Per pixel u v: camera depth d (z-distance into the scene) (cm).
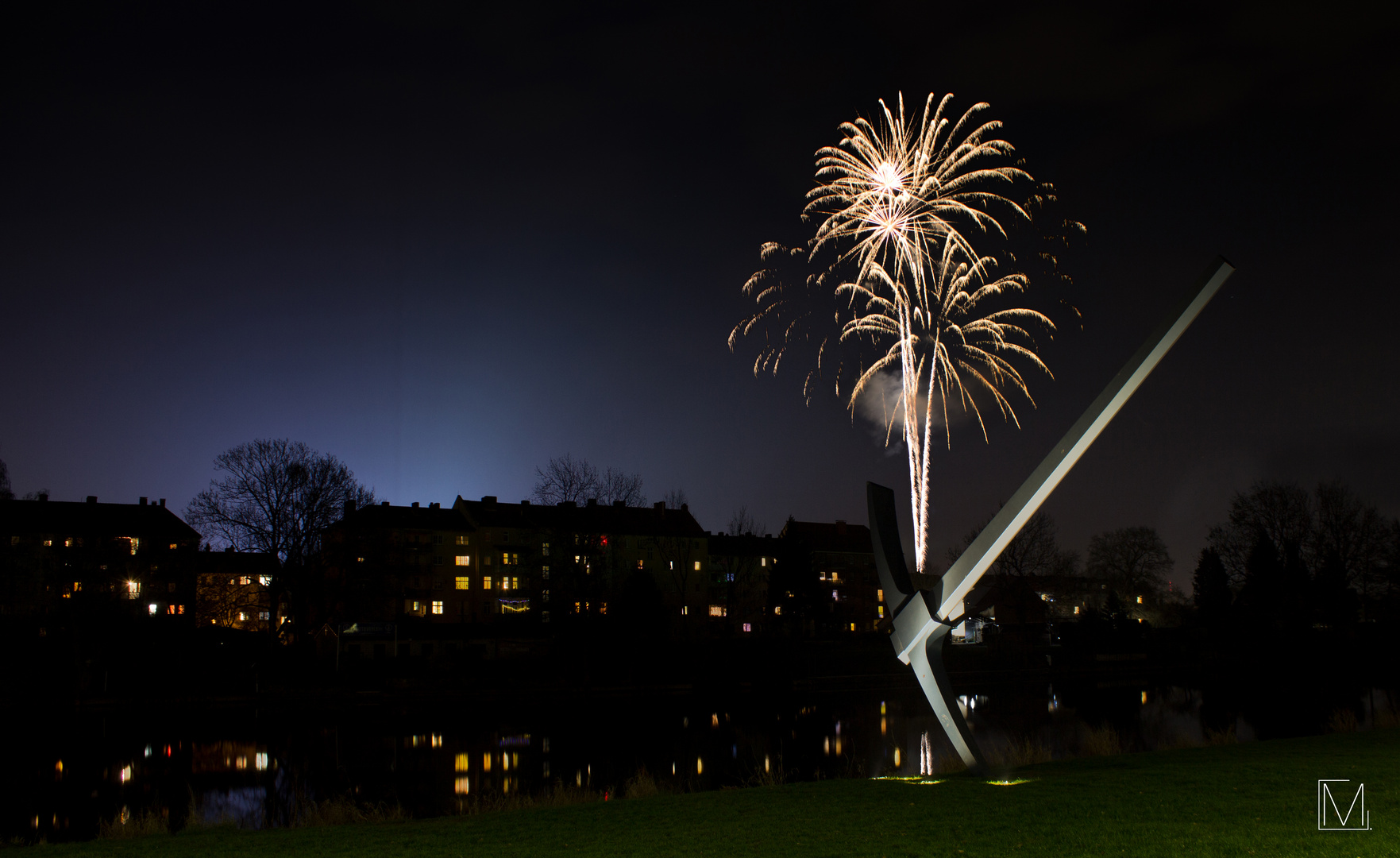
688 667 6494
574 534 6906
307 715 5012
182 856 1249
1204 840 1079
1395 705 4634
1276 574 7662
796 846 1152
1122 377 1227
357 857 1204
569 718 4903
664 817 1405
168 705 5222
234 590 8694
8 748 4031
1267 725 4094
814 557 10275
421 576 8406
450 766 3528
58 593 6931
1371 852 1004
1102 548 11181
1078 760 1934
